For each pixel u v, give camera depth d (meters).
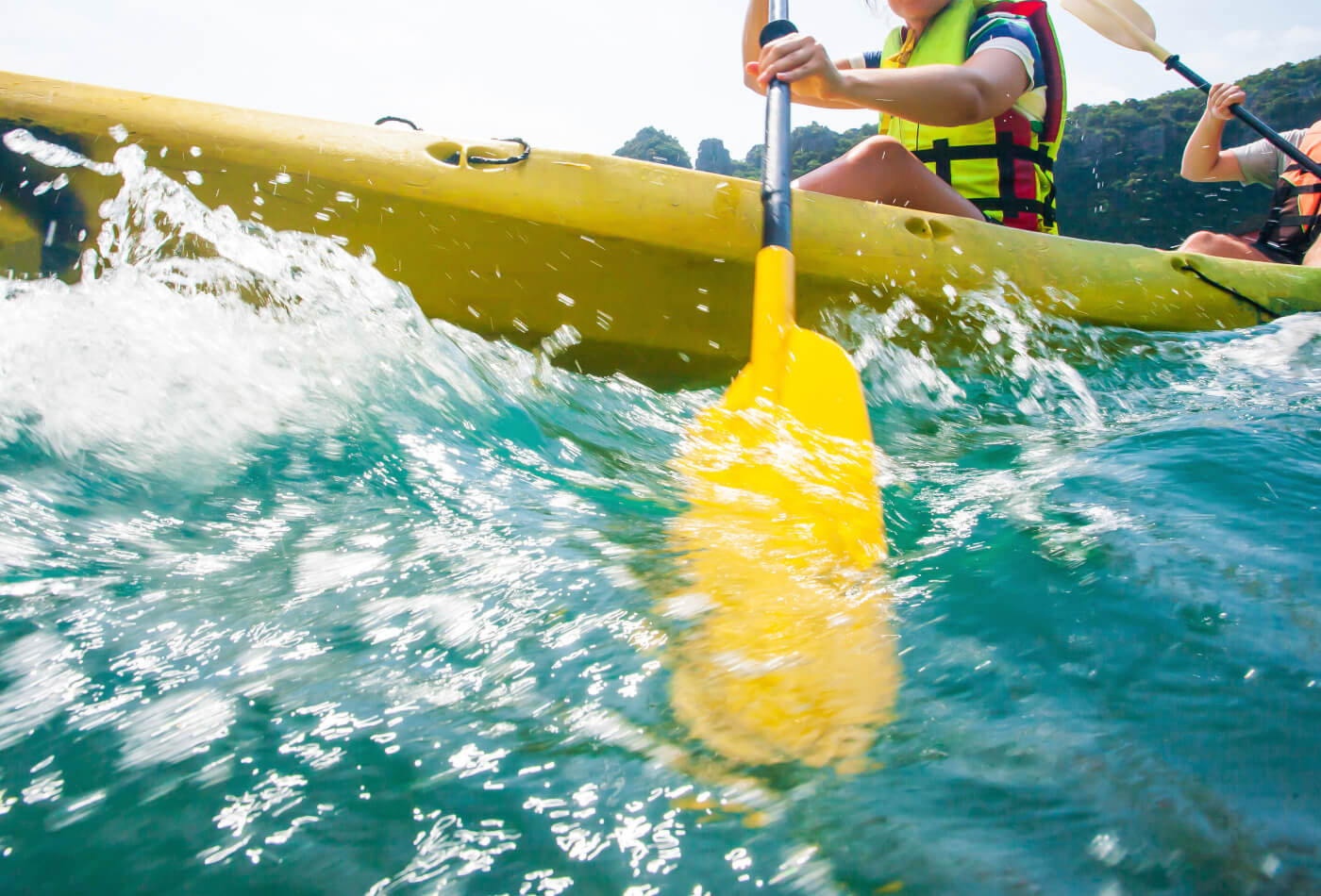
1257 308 1.78
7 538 0.68
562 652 0.54
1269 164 2.87
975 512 0.84
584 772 0.42
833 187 1.79
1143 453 1.01
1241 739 0.44
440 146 1.39
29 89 1.26
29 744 0.44
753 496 0.89
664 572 0.67
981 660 0.53
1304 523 0.76
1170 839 0.37
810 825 0.38
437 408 1.06
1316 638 0.55
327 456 0.89
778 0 1.93
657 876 0.36
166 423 0.89
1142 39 2.79
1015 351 1.54
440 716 0.47
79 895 0.35
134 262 1.23
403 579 0.65
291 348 1.09
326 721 0.47
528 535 0.74
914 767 0.42
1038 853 0.36
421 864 0.36
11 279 1.09
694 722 0.46
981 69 1.84
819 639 0.56
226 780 0.42
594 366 1.43
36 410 0.86
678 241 1.42
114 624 0.57
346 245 1.31
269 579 0.65
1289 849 0.36
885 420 1.31
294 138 1.33
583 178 1.42
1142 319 1.66
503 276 1.37
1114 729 0.45
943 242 1.59
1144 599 0.61
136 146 1.26
